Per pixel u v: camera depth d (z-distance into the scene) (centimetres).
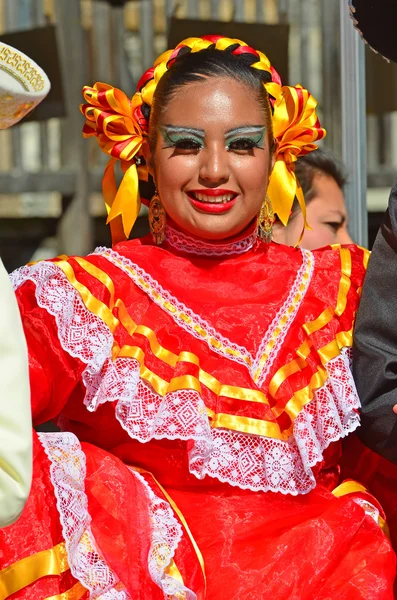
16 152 734
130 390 255
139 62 791
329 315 279
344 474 288
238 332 271
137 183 289
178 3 645
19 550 228
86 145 736
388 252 272
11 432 191
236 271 281
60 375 258
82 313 261
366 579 254
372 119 746
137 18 793
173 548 243
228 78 273
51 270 261
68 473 236
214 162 268
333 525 258
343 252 293
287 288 281
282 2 711
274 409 267
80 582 230
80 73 706
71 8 695
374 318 271
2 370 192
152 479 260
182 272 279
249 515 260
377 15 281
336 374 270
